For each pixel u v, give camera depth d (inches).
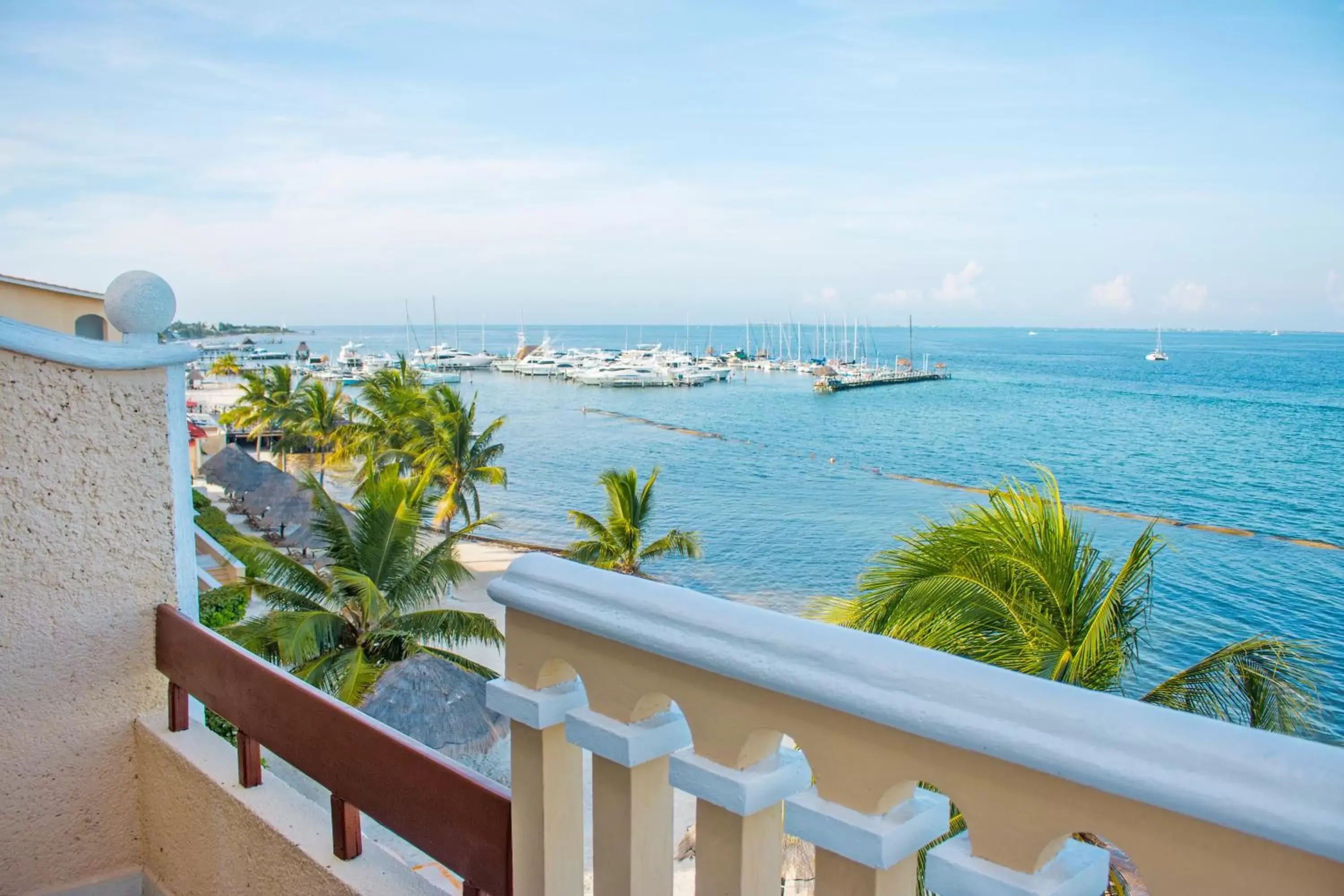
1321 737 300.5
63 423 74.0
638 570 1300.4
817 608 329.4
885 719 27.5
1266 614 1493.6
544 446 3508.9
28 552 73.8
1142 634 1077.8
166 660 78.0
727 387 5841.5
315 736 59.9
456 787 49.5
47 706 75.9
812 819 30.8
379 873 57.3
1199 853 22.1
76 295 936.3
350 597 710.5
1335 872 19.9
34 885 76.2
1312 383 5610.2
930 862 27.7
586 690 42.4
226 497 1667.1
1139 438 3690.9
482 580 1438.2
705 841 36.4
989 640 305.9
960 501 2546.8
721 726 34.8
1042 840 25.3
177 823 75.2
